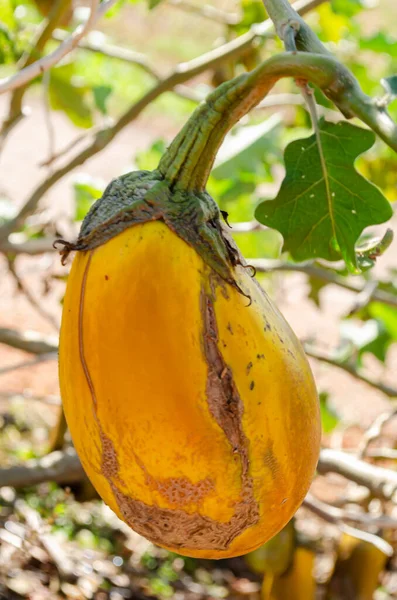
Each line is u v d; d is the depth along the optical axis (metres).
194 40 15.70
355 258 1.92
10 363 7.39
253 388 1.53
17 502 4.52
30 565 4.37
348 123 1.83
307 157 1.89
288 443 1.59
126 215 1.53
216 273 1.53
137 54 4.73
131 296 1.49
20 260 8.50
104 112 3.70
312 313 8.91
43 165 3.36
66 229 6.33
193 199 1.54
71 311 1.57
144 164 4.32
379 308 4.68
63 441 4.14
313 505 3.27
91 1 2.37
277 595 3.91
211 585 4.74
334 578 4.18
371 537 3.21
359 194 1.89
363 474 3.20
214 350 1.50
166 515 1.59
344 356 4.71
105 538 4.89
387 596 4.73
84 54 6.36
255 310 1.57
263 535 1.67
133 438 1.52
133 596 4.41
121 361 1.49
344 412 7.06
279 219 1.96
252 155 4.08
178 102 13.51
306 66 1.43
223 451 1.53
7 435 6.11
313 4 3.27
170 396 1.49
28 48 3.68
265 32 3.49
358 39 4.69
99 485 1.63
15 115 3.62
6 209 4.89
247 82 1.49
